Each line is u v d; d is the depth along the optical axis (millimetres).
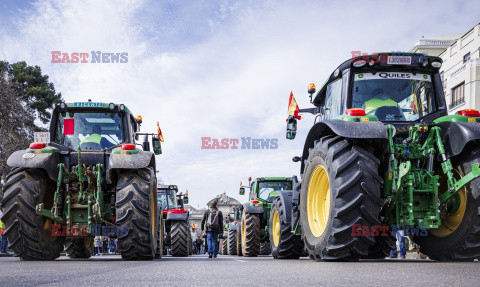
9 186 5273
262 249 13930
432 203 4281
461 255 4324
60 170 5414
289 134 5648
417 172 4344
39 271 3170
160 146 7047
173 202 13539
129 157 5320
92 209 5328
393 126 4430
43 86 34656
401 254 10320
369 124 4102
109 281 2357
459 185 4109
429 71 5125
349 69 5066
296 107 6262
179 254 10242
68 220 5348
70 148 6125
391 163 4191
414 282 2131
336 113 5172
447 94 24828
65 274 2863
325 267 3301
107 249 21844
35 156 5312
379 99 4996
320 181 4609
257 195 13141
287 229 6730
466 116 4305
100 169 5617
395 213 4387
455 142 4164
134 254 5387
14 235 5215
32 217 5207
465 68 22828
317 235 4445
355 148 4059
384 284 2057
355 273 2682
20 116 25016
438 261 4555
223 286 2076
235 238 15031
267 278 2479
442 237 4465
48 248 5516
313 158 4574
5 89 24625
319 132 4738
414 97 5031
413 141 4391
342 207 3928
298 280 2328
